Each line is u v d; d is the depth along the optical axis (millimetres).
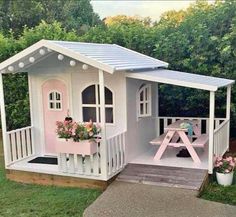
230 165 3758
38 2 14586
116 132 4094
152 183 3590
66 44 3881
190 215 2906
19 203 3402
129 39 5930
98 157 3635
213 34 5555
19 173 4035
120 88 3992
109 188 3521
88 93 4211
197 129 4645
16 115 6234
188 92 5566
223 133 4570
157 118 5141
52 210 3195
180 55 5605
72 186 3787
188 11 7066
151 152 4598
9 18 14023
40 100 4453
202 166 3887
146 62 4703
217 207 3047
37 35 6121
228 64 5340
